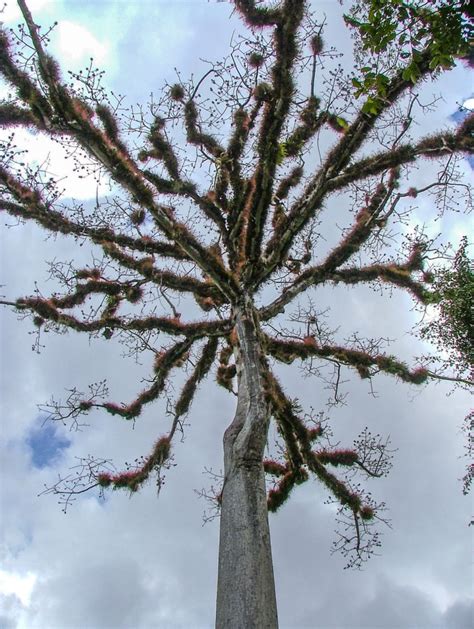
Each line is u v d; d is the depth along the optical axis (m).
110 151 9.38
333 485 11.61
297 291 11.89
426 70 9.69
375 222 12.06
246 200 11.62
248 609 6.51
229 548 7.18
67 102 8.83
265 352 10.73
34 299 11.89
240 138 11.84
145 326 12.26
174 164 11.05
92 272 12.56
